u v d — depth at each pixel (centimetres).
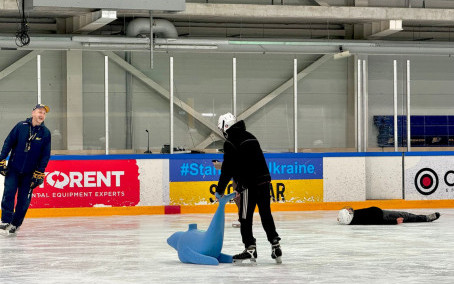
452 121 2208
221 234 988
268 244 1208
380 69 2144
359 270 930
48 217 1783
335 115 2089
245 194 980
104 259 1047
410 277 877
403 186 2031
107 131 1969
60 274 914
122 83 1986
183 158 1892
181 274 903
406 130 2112
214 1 2416
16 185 1385
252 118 2036
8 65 1991
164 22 2378
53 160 1798
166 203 1878
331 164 1980
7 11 2231
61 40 2006
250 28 2558
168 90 1997
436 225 1511
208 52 2023
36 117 1373
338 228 1466
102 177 1831
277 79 2047
